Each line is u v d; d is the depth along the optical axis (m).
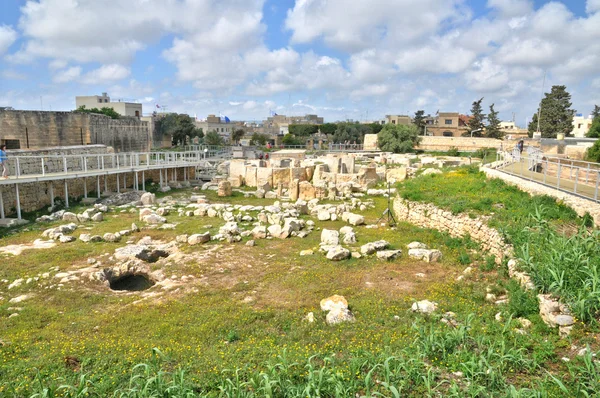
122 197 28.22
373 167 34.09
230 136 116.06
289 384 7.25
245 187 35.22
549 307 9.16
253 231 19.12
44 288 13.01
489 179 22.69
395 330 9.62
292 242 18.11
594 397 6.32
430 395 6.76
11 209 23.02
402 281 13.02
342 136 92.69
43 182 25.36
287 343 9.23
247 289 12.77
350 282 13.00
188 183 37.34
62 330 10.23
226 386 7.05
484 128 95.12
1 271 14.30
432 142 75.62
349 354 8.56
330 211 24.19
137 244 17.73
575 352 7.87
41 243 17.81
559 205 15.27
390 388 6.59
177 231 20.03
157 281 14.14
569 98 80.94
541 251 11.41
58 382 7.68
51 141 48.09
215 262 15.34
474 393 6.63
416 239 17.55
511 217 14.80
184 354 8.78
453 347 8.45
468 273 13.29
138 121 64.31
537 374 7.40
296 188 29.94
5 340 9.64
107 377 7.82
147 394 6.81
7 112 43.31
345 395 6.82
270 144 98.62
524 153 34.47
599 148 31.83
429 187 22.05
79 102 99.62
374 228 20.28
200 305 11.61
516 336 8.64
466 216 16.36
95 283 13.51
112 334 9.94
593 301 8.73
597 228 12.98
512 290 10.98
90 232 19.67
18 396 7.24
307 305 11.41
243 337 9.72
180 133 87.94
